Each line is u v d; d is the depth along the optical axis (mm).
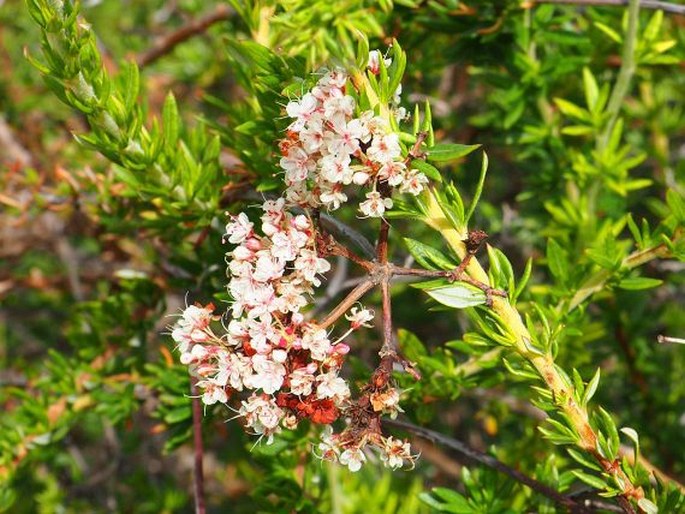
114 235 400
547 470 310
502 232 454
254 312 255
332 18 318
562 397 266
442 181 263
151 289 371
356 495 346
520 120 369
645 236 301
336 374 256
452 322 504
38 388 404
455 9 338
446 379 321
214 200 321
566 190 373
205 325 262
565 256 336
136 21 633
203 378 269
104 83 292
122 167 314
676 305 449
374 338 416
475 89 483
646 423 395
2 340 625
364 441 256
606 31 348
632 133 445
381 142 251
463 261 260
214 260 345
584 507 295
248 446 332
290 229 258
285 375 257
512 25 344
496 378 320
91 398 367
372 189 255
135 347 371
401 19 346
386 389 255
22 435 363
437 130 412
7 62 566
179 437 343
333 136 250
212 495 540
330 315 258
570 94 390
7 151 533
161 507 480
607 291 330
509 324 265
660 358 415
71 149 487
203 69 539
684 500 275
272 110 297
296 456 330
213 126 332
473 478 308
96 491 529
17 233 524
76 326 403
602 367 430
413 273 260
